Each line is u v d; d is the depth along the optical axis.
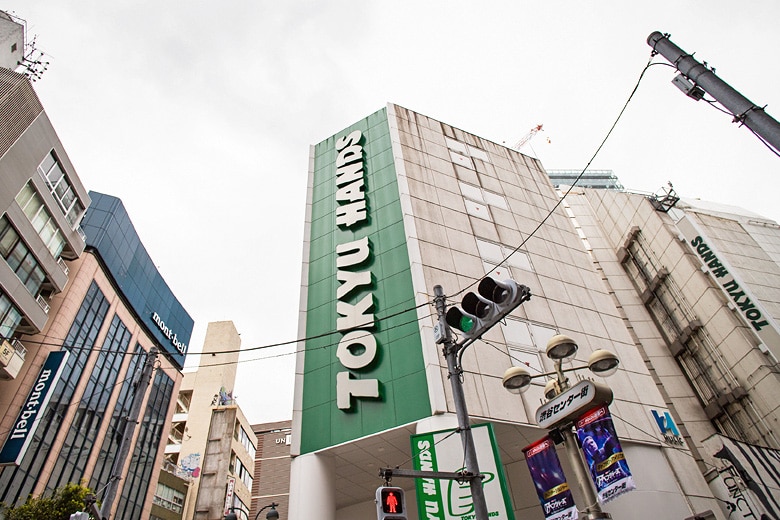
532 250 32.66
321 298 27.58
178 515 59.59
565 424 11.88
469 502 17.36
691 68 9.56
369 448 21.98
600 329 29.83
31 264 36.94
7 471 35.31
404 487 26.11
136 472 53.25
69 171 40.44
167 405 63.75
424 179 32.31
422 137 36.41
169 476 60.62
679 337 37.94
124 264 55.97
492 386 22.19
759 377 31.39
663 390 34.12
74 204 41.75
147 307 61.22
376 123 37.28
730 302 35.50
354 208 30.97
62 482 41.41
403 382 22.09
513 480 24.89
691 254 39.25
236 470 60.41
